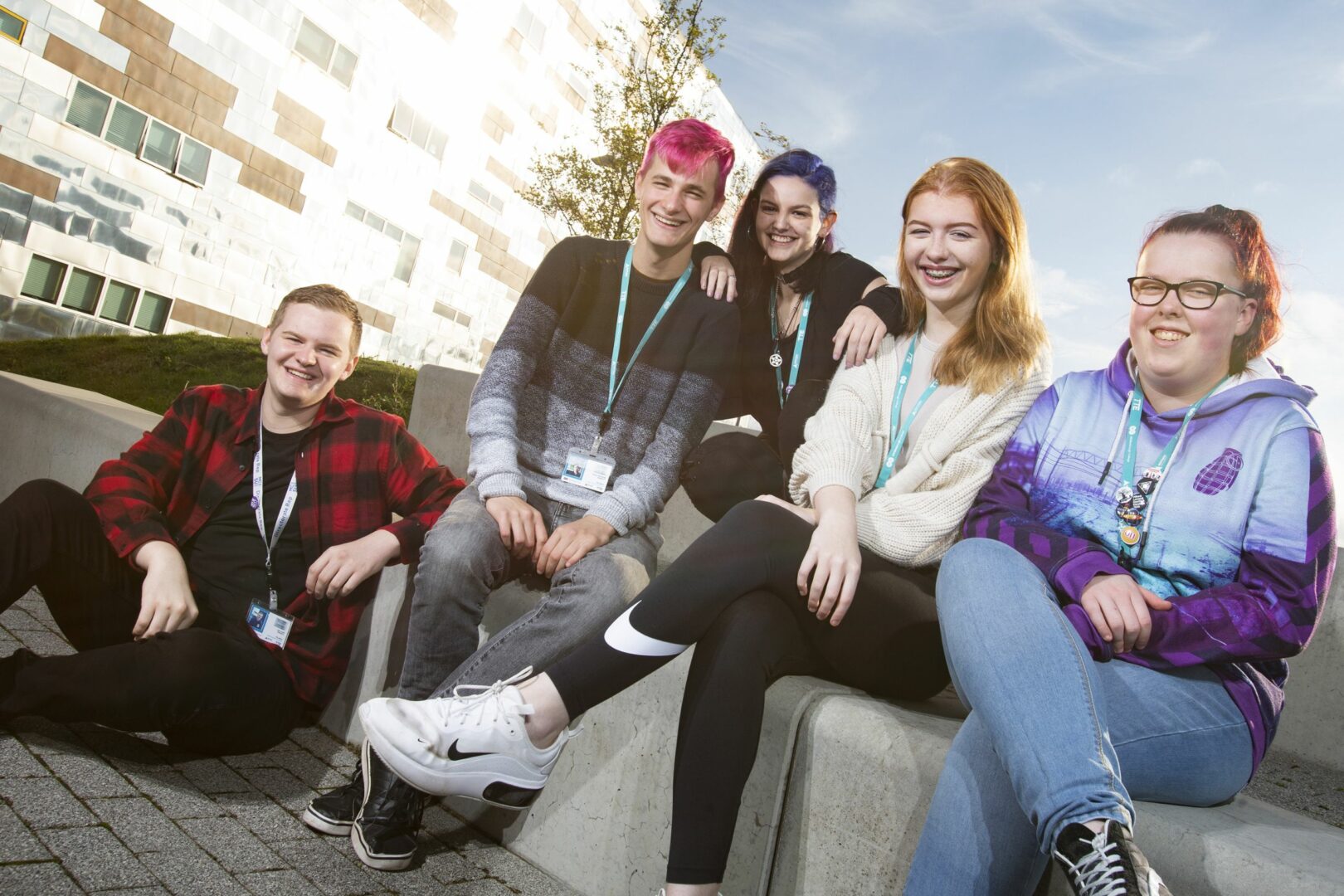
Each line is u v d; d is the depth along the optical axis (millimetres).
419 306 21141
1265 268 1551
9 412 3664
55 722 1917
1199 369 1546
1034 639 1293
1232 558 1458
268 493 2262
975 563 1438
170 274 15898
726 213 7656
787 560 1605
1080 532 1595
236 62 16188
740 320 2391
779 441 2262
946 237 1866
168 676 1855
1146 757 1343
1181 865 1216
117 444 3193
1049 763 1186
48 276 14250
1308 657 2928
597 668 1588
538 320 2252
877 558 1752
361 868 1681
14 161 13547
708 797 1460
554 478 2209
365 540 2209
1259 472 1462
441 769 1577
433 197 20766
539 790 1701
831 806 1562
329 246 18641
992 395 1808
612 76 24391
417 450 2438
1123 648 1387
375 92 18812
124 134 14859
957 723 1675
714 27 10844
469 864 1840
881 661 1669
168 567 2006
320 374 2232
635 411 2277
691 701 1527
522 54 22094
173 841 1601
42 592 2070
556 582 1898
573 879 1848
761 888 1604
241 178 16781
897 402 1923
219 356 11391
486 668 1829
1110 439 1621
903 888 1447
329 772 2111
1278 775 2574
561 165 11828
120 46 14508
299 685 2188
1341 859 1229
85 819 1605
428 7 19531
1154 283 1563
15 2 13125
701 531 3146
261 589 2219
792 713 1626
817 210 2463
